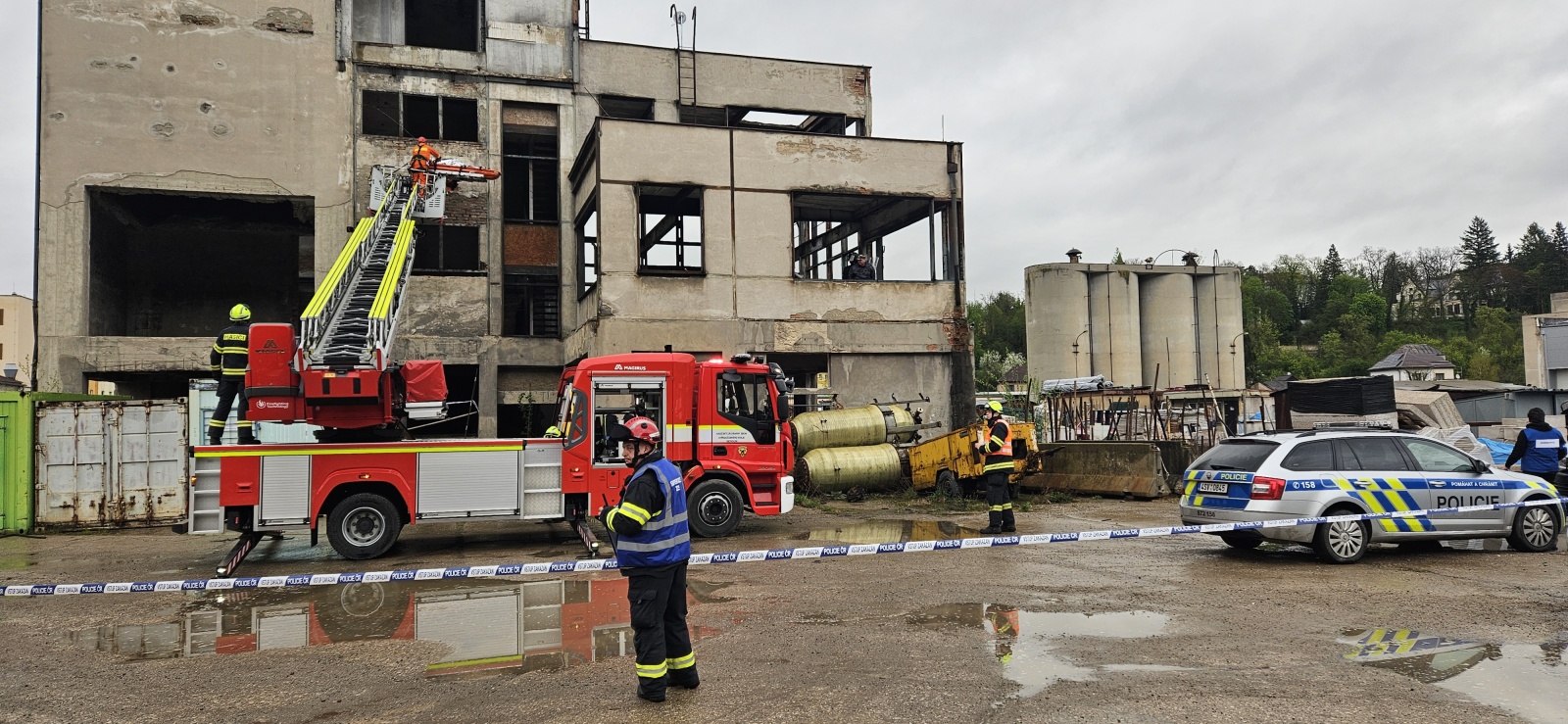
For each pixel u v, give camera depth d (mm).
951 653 5961
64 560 10719
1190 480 10469
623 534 5102
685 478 11883
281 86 23969
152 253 28312
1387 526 9688
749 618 7090
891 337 22484
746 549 10812
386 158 24562
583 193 23906
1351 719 4605
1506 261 119812
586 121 26312
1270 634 6422
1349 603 7469
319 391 10180
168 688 5414
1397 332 97750
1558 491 11883
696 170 21484
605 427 11266
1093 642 6234
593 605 7656
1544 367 56406
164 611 7570
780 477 12305
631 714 4793
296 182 23891
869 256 26875
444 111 27406
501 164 25453
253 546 9961
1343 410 24562
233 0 23766
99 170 22688
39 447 13969
